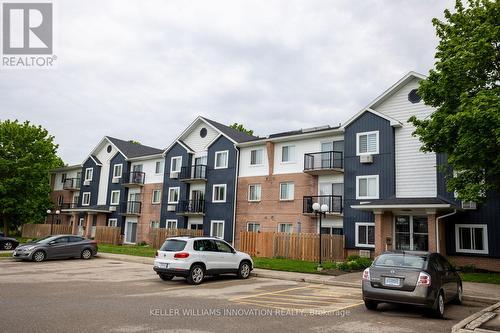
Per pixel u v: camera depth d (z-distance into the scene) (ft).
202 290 41.65
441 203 63.16
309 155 88.89
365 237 76.84
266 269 60.75
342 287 47.26
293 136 91.91
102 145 146.10
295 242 75.82
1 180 123.85
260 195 97.81
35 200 134.41
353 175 80.38
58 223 157.38
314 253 72.79
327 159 86.94
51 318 26.35
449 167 67.87
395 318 30.42
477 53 47.44
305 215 88.74
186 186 114.32
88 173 147.95
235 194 102.01
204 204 108.27
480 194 50.26
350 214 79.46
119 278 49.57
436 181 69.92
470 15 52.31
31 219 143.64
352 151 81.35
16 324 24.39
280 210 93.25
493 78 49.83
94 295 36.35
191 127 116.88
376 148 78.02
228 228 101.91
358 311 32.65
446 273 35.01
